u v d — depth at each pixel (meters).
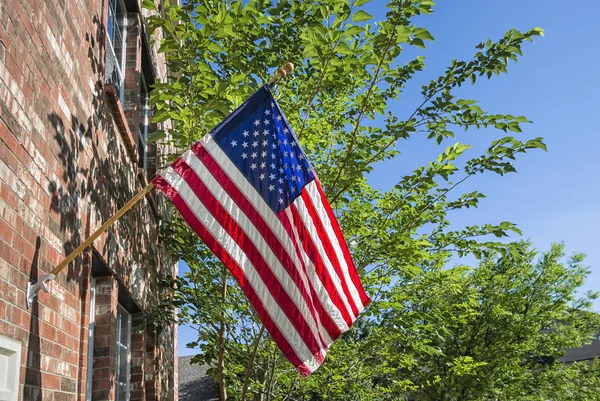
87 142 4.89
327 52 5.64
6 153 3.16
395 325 8.49
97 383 5.19
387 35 5.67
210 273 7.75
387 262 7.55
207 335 7.98
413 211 7.26
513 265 22.30
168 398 10.09
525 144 6.52
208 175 4.49
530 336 21.53
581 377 23.30
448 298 14.27
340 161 7.02
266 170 4.75
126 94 7.35
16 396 3.09
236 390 9.63
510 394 21.06
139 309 7.12
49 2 4.03
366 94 6.34
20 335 3.25
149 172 8.73
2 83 3.14
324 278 4.77
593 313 23.52
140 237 7.01
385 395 12.77
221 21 5.46
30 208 3.49
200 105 5.80
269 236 4.58
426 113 6.33
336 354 9.36
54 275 3.50
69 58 4.48
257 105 4.92
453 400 21.23
